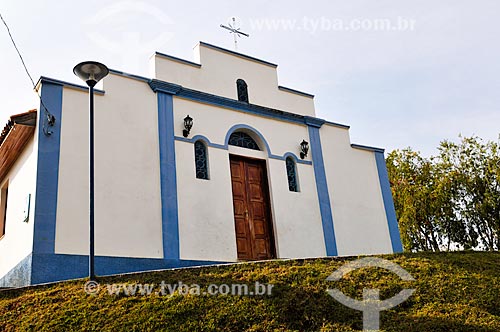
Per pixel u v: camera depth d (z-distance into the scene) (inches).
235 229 511.5
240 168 542.9
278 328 307.6
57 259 399.9
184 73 534.9
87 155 443.8
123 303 327.3
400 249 607.2
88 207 428.1
